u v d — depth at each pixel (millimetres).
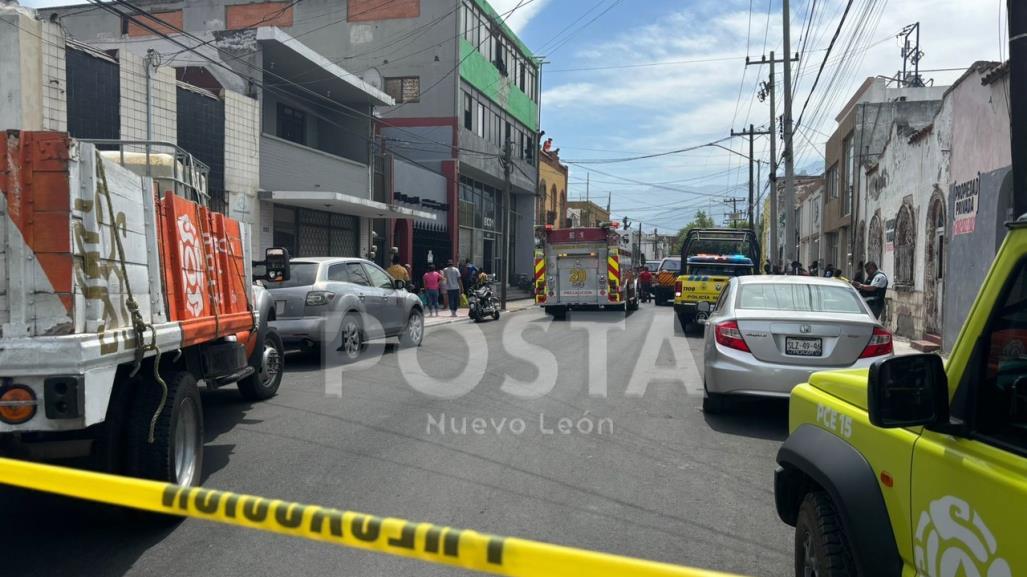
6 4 12312
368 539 2232
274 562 4305
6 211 3852
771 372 7586
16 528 4801
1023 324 2340
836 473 2914
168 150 16328
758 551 4535
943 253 15148
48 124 12992
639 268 38406
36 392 3766
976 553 2111
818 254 35156
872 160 24594
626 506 5309
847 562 2916
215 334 6211
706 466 6348
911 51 35188
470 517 5031
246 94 20234
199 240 6035
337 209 22734
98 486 2615
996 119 12336
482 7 35438
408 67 32938
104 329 4156
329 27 33188
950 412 2428
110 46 21062
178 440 5094
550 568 2018
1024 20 5461
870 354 7496
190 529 4820
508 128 40188
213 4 32750
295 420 7957
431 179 31594
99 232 4133
